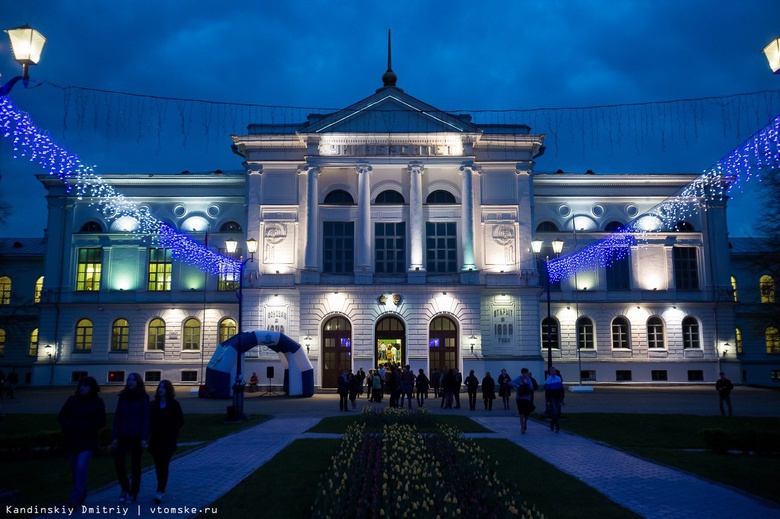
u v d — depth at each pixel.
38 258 61.09
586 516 11.25
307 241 48.84
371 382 39.53
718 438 18.20
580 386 47.38
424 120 50.34
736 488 13.59
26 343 59.56
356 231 50.19
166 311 53.34
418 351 47.22
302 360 42.66
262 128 51.88
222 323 53.16
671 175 56.62
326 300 47.72
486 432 23.28
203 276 53.69
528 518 9.98
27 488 13.34
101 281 53.53
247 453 18.12
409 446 17.61
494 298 49.75
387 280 48.16
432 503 10.40
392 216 50.44
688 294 55.41
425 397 40.47
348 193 51.28
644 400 39.03
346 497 11.23
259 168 50.62
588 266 55.47
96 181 48.91
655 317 55.38
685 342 55.22
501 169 51.25
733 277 61.59
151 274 53.94
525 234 50.47
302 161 50.56
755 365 59.94
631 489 13.56
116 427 12.05
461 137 49.88
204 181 55.06
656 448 19.58
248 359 48.31
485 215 50.66
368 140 49.97
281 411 32.22
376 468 14.01
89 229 54.59
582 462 16.88
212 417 28.36
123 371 52.56
